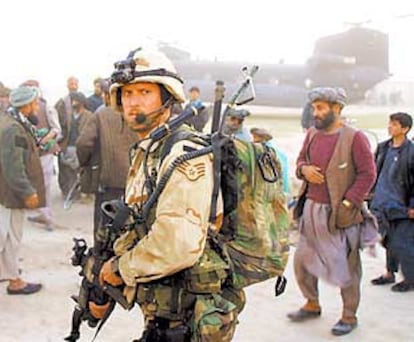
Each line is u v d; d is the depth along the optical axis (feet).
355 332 15.94
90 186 18.12
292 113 80.33
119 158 17.69
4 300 17.66
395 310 17.60
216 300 8.09
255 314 17.15
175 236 7.49
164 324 8.09
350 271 15.47
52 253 22.41
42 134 25.09
